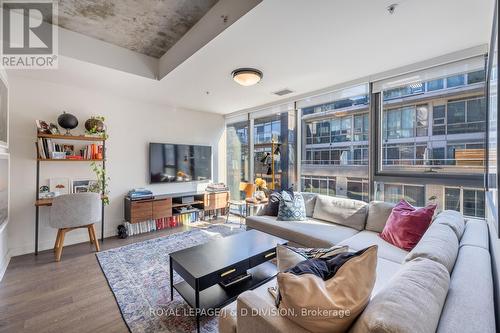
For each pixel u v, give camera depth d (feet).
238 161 16.71
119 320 5.82
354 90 10.26
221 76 9.58
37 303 6.46
